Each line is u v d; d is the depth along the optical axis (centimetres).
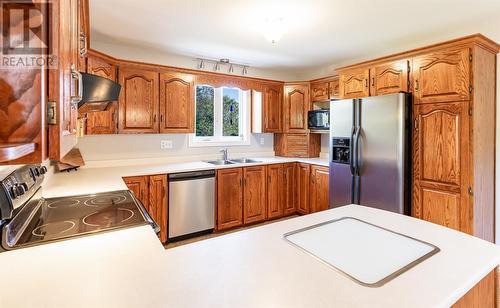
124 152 336
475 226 229
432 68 247
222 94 418
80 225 124
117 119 297
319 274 81
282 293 71
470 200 227
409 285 76
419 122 257
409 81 264
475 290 87
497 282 97
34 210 141
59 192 187
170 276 79
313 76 450
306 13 238
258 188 371
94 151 319
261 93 411
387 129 265
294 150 435
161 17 249
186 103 343
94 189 197
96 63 268
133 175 278
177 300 67
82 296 69
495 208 256
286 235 113
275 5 223
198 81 352
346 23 259
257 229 121
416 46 314
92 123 275
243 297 69
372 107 278
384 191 268
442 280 79
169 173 301
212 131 412
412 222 130
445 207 241
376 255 95
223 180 342
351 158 294
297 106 425
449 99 237
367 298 69
